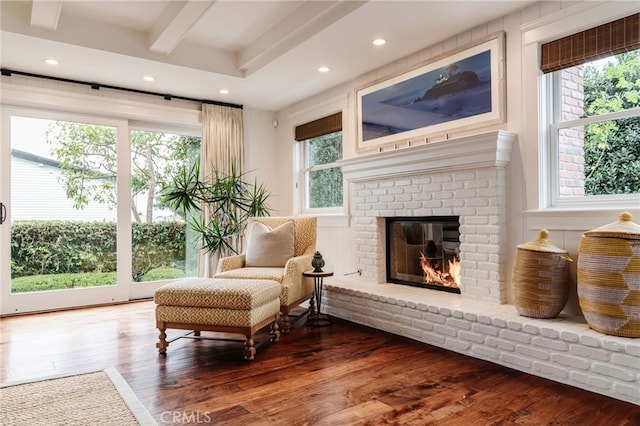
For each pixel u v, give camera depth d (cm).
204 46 405
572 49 273
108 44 356
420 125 368
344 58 382
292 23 343
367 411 202
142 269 484
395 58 385
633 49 247
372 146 415
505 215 306
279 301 323
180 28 330
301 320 382
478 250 318
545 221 283
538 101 289
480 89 322
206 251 486
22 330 347
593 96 274
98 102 441
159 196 496
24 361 272
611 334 222
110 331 344
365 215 420
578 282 243
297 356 282
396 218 400
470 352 279
